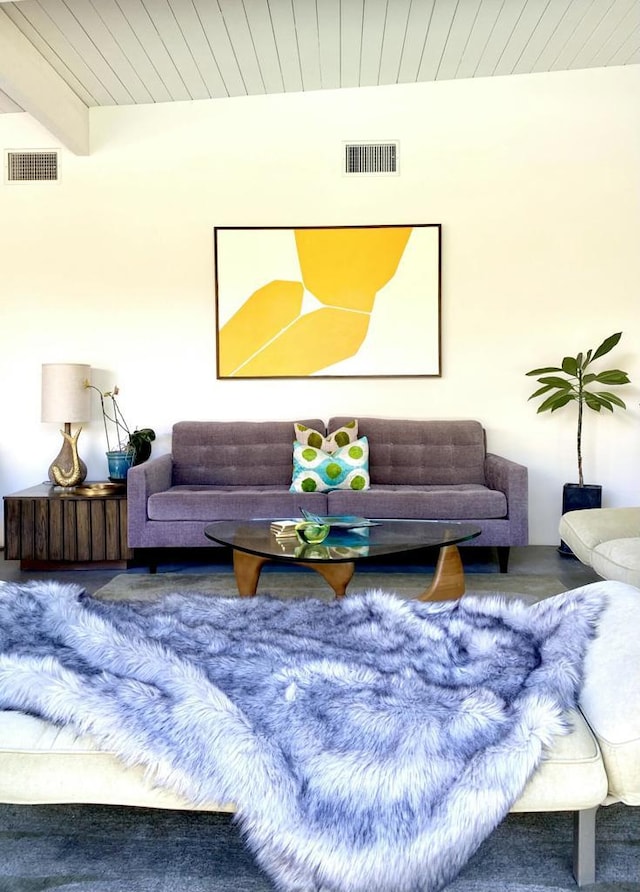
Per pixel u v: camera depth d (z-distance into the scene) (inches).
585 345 169.5
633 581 87.0
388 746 43.6
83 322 171.8
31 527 142.4
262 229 170.2
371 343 171.8
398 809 41.9
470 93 167.6
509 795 42.6
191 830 56.5
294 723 44.8
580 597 57.6
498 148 168.2
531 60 158.7
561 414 170.2
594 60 160.2
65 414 153.6
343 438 159.9
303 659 51.8
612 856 52.5
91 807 60.1
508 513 136.6
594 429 170.2
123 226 171.2
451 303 171.0
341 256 170.9
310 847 41.6
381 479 162.7
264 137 169.8
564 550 157.5
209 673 49.6
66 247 171.2
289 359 172.2
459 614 60.5
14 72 132.3
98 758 45.2
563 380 155.9
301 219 170.9
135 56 146.3
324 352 172.2
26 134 169.8
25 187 170.4
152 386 172.9
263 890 48.9
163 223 171.3
